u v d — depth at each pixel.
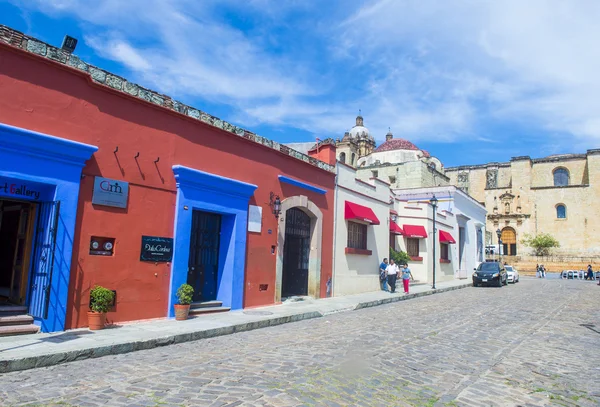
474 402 5.36
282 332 10.07
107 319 9.29
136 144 10.04
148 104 10.30
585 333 10.85
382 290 21.33
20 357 6.26
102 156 9.34
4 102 7.83
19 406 4.68
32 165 8.12
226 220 12.86
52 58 8.53
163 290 10.50
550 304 17.84
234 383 5.59
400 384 5.92
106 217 9.36
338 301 15.95
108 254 9.38
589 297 21.39
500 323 12.20
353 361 7.00
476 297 20.92
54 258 8.29
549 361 7.77
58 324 8.34
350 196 19.08
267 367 6.46
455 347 8.62
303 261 16.67
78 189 8.80
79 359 6.88
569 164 65.44
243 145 13.08
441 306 16.48
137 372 6.13
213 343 8.60
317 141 18.45
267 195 14.01
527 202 64.25
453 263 34.81
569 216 61.50
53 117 8.51
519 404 5.39
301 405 4.86
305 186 15.78
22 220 9.22
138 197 10.02
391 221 26.73
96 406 4.70
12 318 8.09
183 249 10.91
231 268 12.55
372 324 11.45
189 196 11.12
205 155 11.75
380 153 51.47
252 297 13.27
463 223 37.94
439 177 48.03
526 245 62.62
